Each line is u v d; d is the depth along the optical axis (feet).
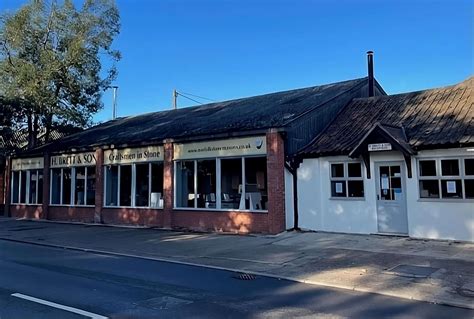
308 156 51.60
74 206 75.20
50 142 90.17
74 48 88.02
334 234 48.49
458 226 41.98
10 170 88.79
